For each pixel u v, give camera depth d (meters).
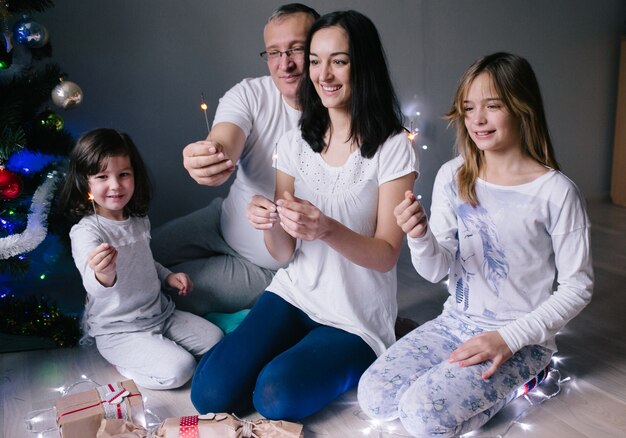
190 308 2.18
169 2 2.73
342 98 1.68
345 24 1.63
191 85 2.84
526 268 1.63
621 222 3.26
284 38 1.87
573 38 3.47
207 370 1.69
